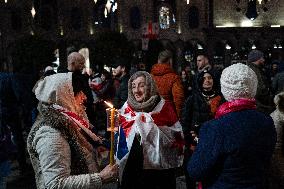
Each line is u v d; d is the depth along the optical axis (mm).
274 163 3617
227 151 2438
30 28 40875
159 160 3600
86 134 2672
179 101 5484
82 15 41844
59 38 41781
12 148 4711
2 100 6875
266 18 43062
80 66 5664
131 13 42031
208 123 2588
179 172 6750
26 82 6953
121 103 7070
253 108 2561
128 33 41906
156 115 3723
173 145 3711
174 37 42094
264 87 5672
